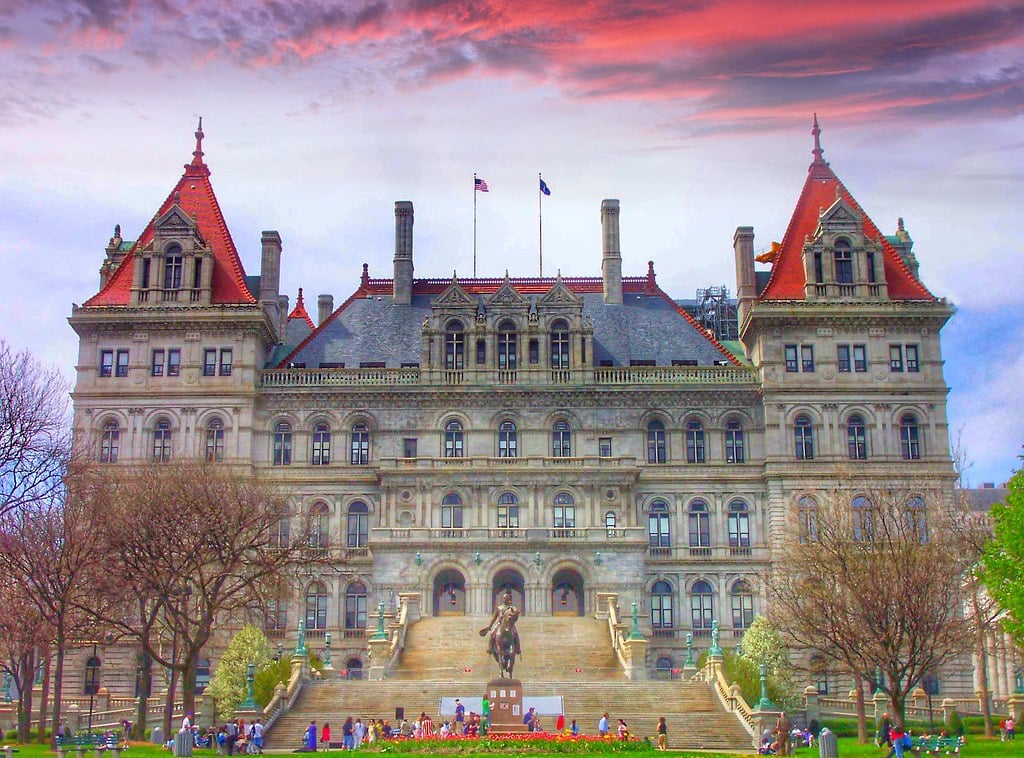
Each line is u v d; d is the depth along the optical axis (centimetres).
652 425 10638
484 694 7519
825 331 10506
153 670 9700
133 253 10938
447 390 10581
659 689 7512
